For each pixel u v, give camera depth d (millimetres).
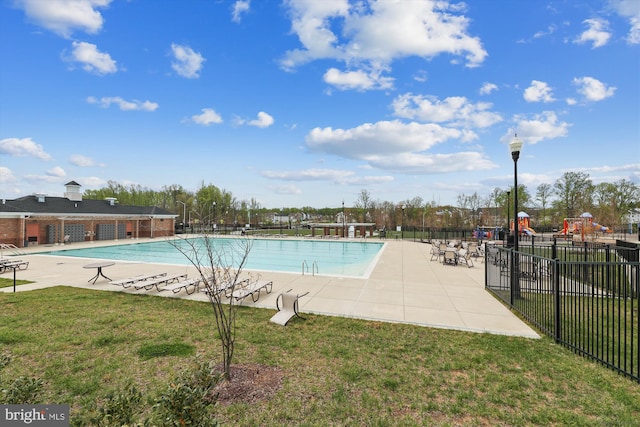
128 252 22938
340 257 20625
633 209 42375
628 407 3385
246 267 15570
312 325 6148
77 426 2428
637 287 4254
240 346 5055
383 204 50250
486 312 7078
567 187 41781
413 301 8000
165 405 2256
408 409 3369
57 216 25094
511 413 3295
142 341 5242
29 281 10602
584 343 5129
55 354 4723
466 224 43906
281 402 3473
